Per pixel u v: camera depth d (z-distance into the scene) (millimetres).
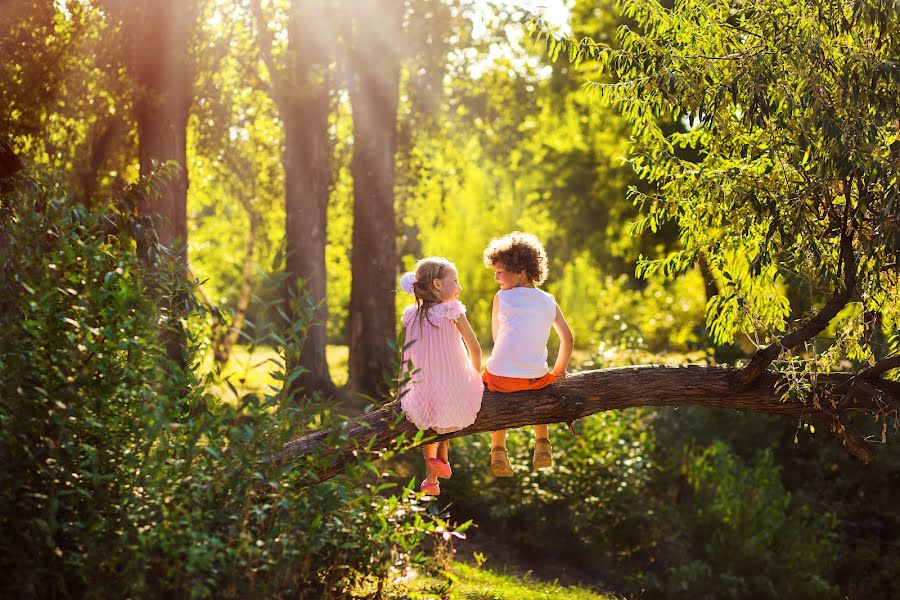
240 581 3926
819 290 5309
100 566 3727
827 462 11758
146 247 5492
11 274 4211
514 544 8984
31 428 3854
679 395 5262
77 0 8531
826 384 5191
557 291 26391
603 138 20641
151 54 8656
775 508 10062
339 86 12062
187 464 3951
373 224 12242
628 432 10086
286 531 4047
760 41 4840
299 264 11102
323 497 4336
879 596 9750
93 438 4039
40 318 3914
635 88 5121
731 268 5578
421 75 13312
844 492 11438
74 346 3967
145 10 8625
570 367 14242
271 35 12016
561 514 9180
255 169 14031
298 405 4316
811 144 4613
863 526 10984
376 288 12195
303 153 11219
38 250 4148
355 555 4453
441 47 12992
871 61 4527
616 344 13953
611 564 9078
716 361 12023
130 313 4176
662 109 5145
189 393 4250
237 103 12641
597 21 19797
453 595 5316
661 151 5363
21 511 3875
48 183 4836
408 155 14398
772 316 5629
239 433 4031
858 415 11367
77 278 4184
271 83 11836
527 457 9562
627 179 19453
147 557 3750
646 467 10055
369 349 12117
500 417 5094
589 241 22797
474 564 8000
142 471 3906
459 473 9125
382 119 12242
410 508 4625
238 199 14578
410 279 5125
